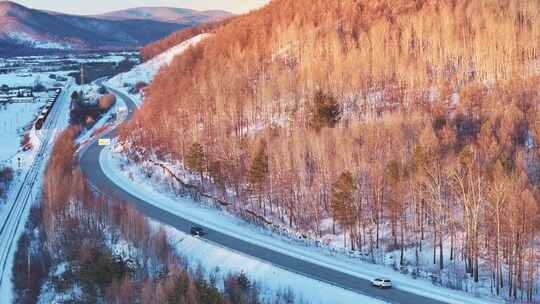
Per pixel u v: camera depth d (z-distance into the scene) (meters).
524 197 85.50
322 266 95.25
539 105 124.62
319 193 114.00
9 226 128.88
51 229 108.44
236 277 86.94
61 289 93.00
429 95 144.50
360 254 101.12
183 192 138.12
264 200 123.12
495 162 97.56
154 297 77.88
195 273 87.31
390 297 82.56
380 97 151.38
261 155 118.94
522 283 85.69
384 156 110.69
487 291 86.50
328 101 130.62
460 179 92.25
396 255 100.00
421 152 101.88
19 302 93.25
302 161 116.62
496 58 147.50
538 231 88.88
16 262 106.31
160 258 95.56
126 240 103.62
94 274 89.19
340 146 113.69
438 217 96.62
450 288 86.88
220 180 129.38
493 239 90.81
